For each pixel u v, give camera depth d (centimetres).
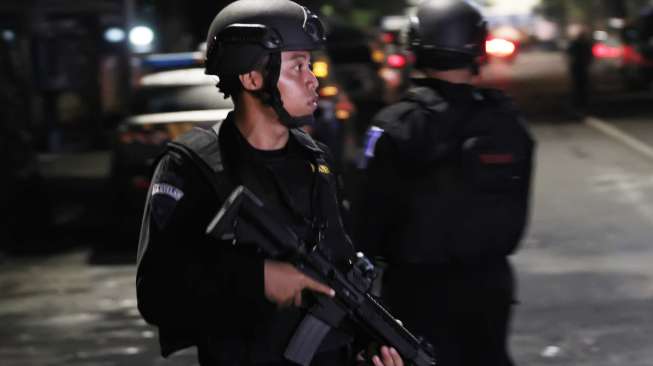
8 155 2394
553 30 10088
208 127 525
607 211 2236
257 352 510
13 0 3844
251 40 508
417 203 736
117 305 1628
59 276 1880
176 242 504
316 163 531
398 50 3975
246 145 518
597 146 3422
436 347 743
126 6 4041
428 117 742
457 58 750
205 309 500
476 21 760
